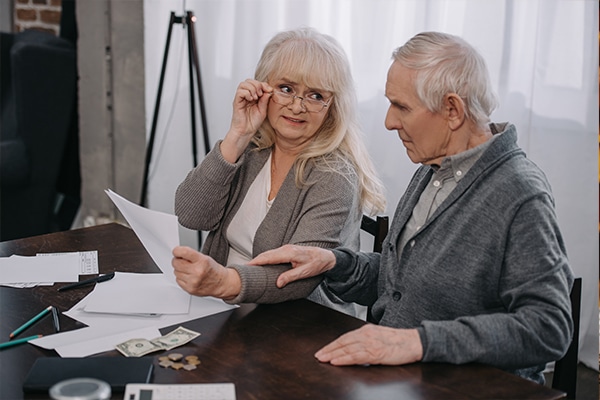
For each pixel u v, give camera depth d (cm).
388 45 268
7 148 343
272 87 169
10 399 104
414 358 116
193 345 122
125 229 195
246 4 298
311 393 106
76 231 192
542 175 133
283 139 174
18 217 354
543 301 121
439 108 132
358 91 276
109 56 340
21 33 369
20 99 345
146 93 324
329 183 165
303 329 130
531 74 245
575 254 254
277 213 169
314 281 146
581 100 245
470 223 130
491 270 128
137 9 327
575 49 242
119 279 154
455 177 137
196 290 133
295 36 169
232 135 170
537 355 119
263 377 111
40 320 133
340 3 276
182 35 314
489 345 116
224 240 180
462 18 251
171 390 104
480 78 131
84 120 354
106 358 115
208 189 171
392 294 142
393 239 147
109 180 354
